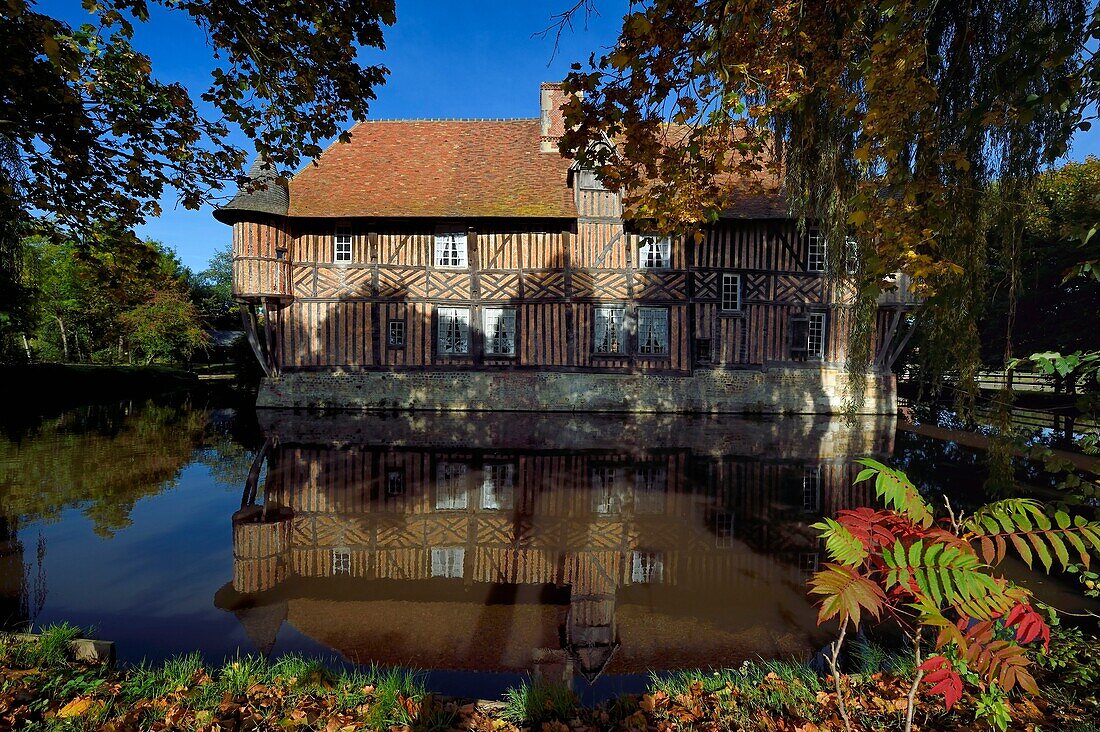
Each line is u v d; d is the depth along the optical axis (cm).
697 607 394
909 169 297
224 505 633
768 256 1421
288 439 1022
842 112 414
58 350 2498
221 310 3347
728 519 592
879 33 243
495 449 943
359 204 1380
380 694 253
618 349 1420
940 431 1161
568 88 280
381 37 377
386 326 1409
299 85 381
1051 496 618
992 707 177
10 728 219
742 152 305
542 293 1409
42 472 770
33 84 321
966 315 308
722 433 1112
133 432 1082
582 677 302
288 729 228
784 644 340
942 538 159
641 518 595
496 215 1345
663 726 235
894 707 236
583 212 1396
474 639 347
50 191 375
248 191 412
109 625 359
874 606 143
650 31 246
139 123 354
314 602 400
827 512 617
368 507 630
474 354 1417
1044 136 262
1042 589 407
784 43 289
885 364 1425
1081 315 1491
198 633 350
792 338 1427
